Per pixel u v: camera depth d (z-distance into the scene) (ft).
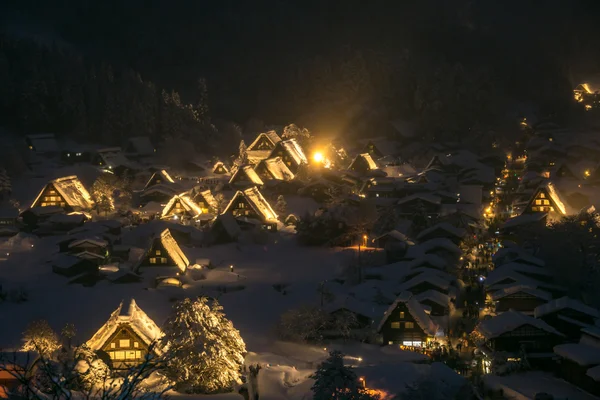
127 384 62.59
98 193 366.02
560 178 406.21
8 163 427.74
